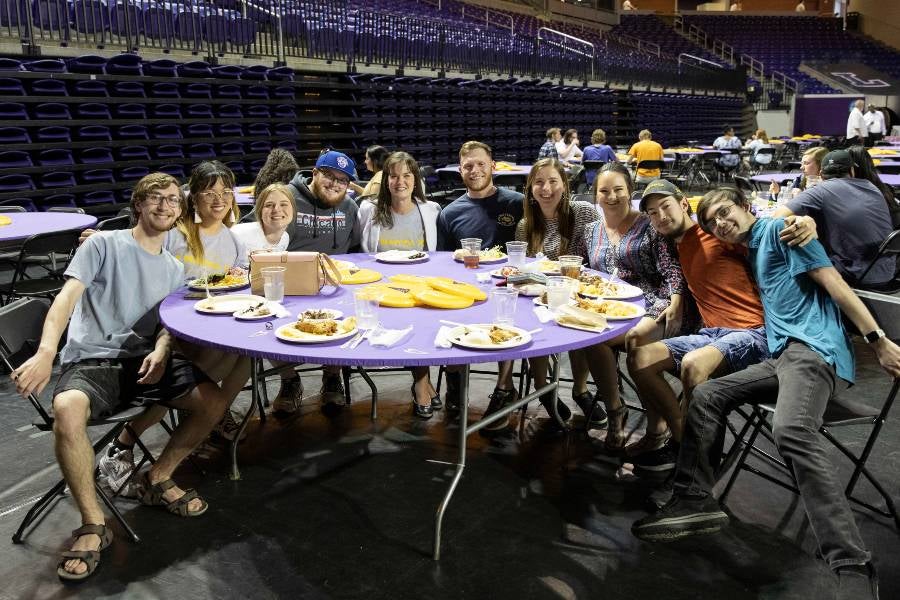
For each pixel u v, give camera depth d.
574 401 3.88
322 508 2.89
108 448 3.33
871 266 4.22
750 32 30.56
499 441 3.50
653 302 3.37
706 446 2.59
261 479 3.14
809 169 5.70
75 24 8.69
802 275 2.68
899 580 2.36
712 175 18.19
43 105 7.90
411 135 13.41
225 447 3.45
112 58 8.43
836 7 32.09
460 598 2.32
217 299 2.92
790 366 2.57
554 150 13.70
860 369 4.41
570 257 3.21
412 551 2.58
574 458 3.32
